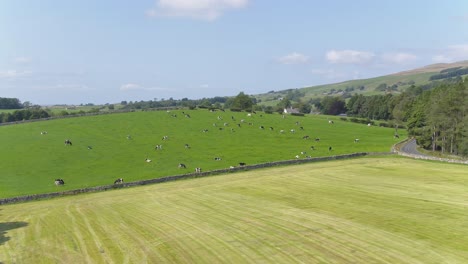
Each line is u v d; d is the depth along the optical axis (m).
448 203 43.97
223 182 61.22
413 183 56.22
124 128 114.06
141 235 36.34
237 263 28.97
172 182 63.28
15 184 63.12
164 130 113.06
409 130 119.06
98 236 36.53
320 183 58.16
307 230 35.62
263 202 47.50
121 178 65.75
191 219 41.09
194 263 29.34
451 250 29.95
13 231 39.06
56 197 55.47
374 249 30.58
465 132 97.38
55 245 34.38
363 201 46.28
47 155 83.25
